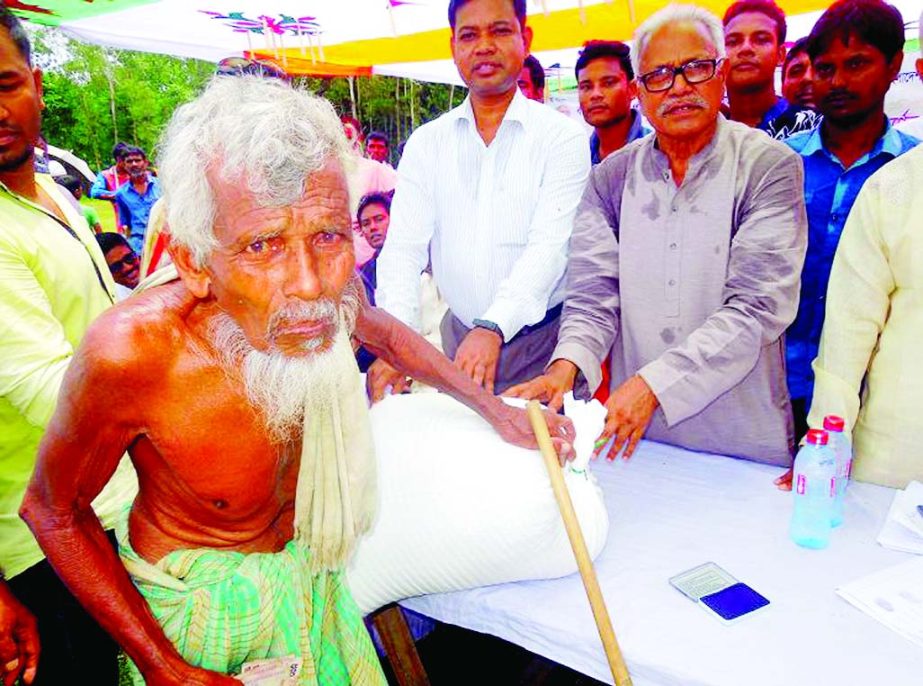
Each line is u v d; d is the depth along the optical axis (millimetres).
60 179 4109
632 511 1329
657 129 1521
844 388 1394
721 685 891
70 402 781
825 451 1150
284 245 715
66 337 1372
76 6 2930
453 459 1147
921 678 887
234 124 682
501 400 1228
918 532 1154
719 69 1456
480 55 1756
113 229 6344
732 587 1069
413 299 1983
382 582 1194
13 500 1313
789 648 946
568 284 1728
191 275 762
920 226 1268
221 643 895
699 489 1398
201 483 867
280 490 979
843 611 1012
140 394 792
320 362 787
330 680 1055
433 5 3148
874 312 1366
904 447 1379
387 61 4336
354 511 966
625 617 1026
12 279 1199
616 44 2658
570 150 1843
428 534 1121
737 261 1477
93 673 1446
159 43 3602
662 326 1621
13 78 1243
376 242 3102
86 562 840
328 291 746
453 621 1184
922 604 1008
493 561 1104
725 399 1583
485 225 1922
